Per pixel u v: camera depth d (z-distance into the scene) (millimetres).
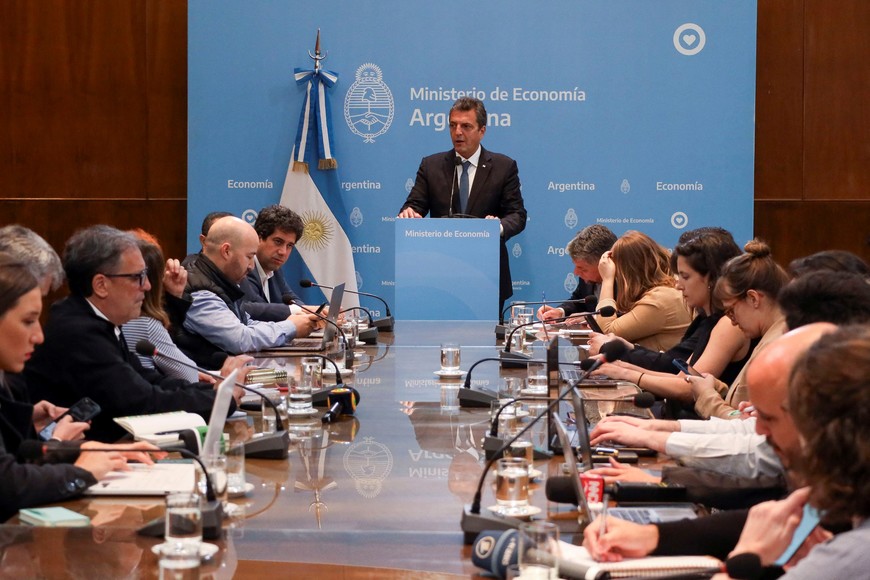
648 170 7809
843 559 1422
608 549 1858
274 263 6230
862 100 8250
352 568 1800
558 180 7848
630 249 4949
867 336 1410
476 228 6211
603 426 2717
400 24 7789
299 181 7805
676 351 4312
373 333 5336
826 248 8344
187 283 4879
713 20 7703
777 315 3238
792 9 8227
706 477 2367
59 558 1815
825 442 1391
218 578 1740
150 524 1965
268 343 4922
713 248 4008
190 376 3889
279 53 7781
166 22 8289
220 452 2250
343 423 3174
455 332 5789
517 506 2160
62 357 3172
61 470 2229
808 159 8312
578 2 7754
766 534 1801
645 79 7762
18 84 8242
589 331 5641
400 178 7879
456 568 1803
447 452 2760
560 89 7805
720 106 7746
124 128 8320
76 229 8328
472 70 7812
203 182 7820
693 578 1698
